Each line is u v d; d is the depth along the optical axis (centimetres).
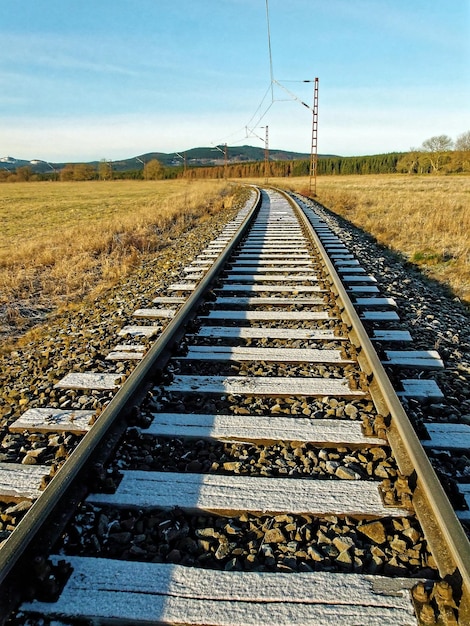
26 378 428
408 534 223
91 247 1249
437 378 394
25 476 273
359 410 333
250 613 184
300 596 191
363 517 236
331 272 662
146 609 187
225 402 352
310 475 269
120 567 205
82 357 455
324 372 396
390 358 427
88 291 876
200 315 542
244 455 291
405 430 271
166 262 938
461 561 183
